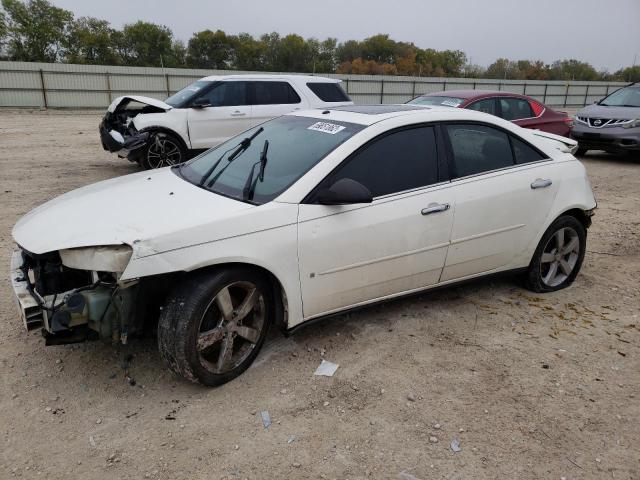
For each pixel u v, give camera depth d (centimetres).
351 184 337
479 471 275
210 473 268
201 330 327
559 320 441
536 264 477
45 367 351
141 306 316
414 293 415
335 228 354
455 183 409
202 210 332
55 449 281
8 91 3019
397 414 317
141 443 287
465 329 420
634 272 557
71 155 1210
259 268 342
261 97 1026
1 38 6072
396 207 378
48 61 6238
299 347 384
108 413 310
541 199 454
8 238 588
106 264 293
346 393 335
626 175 1122
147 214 330
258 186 361
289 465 275
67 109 3084
